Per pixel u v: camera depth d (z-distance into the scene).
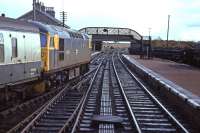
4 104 16.89
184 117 17.31
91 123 15.16
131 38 100.06
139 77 39.19
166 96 23.41
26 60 18.72
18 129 13.54
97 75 39.88
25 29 18.69
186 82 28.20
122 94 23.75
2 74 15.74
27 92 20.12
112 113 17.73
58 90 25.12
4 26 16.03
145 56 81.50
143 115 17.47
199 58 45.81
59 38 26.31
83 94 23.73
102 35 99.88
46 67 22.92
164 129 14.63
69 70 31.14
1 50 15.61
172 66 48.06
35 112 16.33
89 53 41.09
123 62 70.88
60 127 14.43
